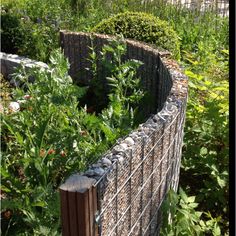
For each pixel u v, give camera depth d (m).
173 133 2.75
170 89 3.37
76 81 5.31
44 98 3.63
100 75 5.30
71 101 3.66
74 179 1.74
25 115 3.45
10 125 3.31
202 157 3.36
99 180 1.77
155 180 2.52
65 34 5.77
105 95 5.25
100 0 8.06
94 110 5.10
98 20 7.27
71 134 3.18
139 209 2.31
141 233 2.40
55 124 3.58
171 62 4.12
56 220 2.55
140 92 4.27
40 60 6.32
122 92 4.43
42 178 2.80
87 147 3.09
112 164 1.92
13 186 2.78
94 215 1.76
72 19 7.20
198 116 3.54
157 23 5.61
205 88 3.81
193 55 5.39
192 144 3.52
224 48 6.30
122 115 3.35
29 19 6.92
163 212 2.66
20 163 3.00
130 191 2.14
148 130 2.33
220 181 3.10
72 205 1.68
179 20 7.11
